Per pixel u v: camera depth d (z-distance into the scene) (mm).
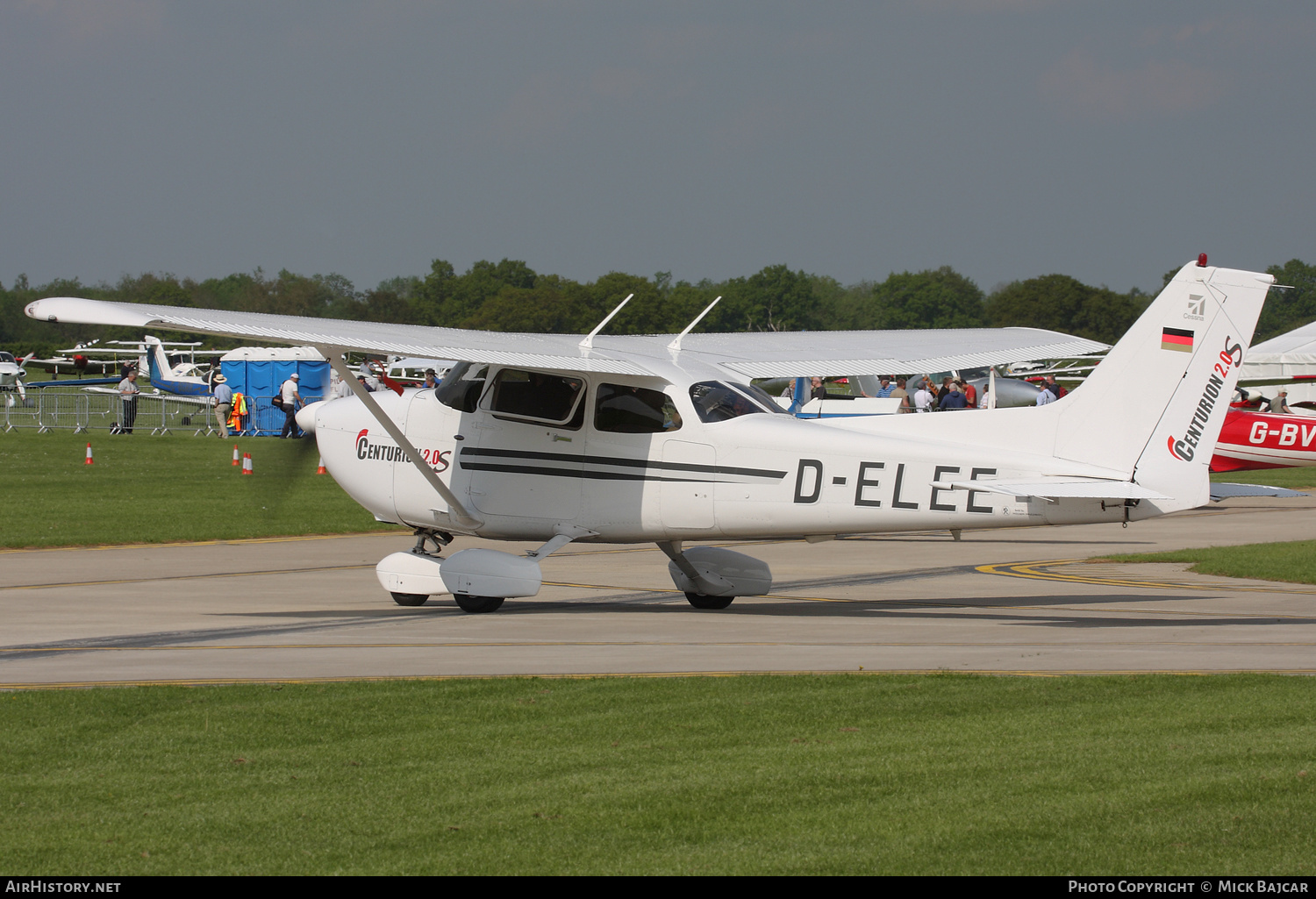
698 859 18297
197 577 53031
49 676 30562
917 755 23234
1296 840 18750
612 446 41750
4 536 65500
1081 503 38000
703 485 40812
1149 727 25031
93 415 188500
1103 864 17984
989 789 21188
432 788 21469
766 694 28234
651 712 26594
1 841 18984
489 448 43312
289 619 41250
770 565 58375
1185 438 37469
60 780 21953
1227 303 36969
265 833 19312
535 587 41188
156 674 30938
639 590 49688
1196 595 47094
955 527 38906
